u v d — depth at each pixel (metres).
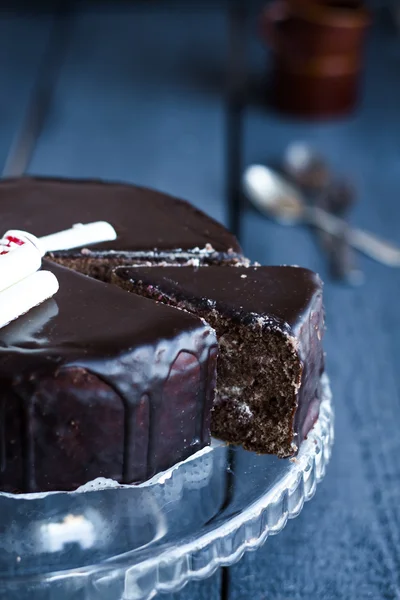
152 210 0.94
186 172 1.21
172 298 0.86
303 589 0.84
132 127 1.29
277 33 1.29
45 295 0.83
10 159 1.21
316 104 1.30
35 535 0.80
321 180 1.18
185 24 1.59
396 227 1.15
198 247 0.90
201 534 0.80
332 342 1.02
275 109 1.32
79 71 1.41
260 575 0.85
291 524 0.88
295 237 1.12
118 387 0.80
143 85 1.37
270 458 0.85
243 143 1.26
